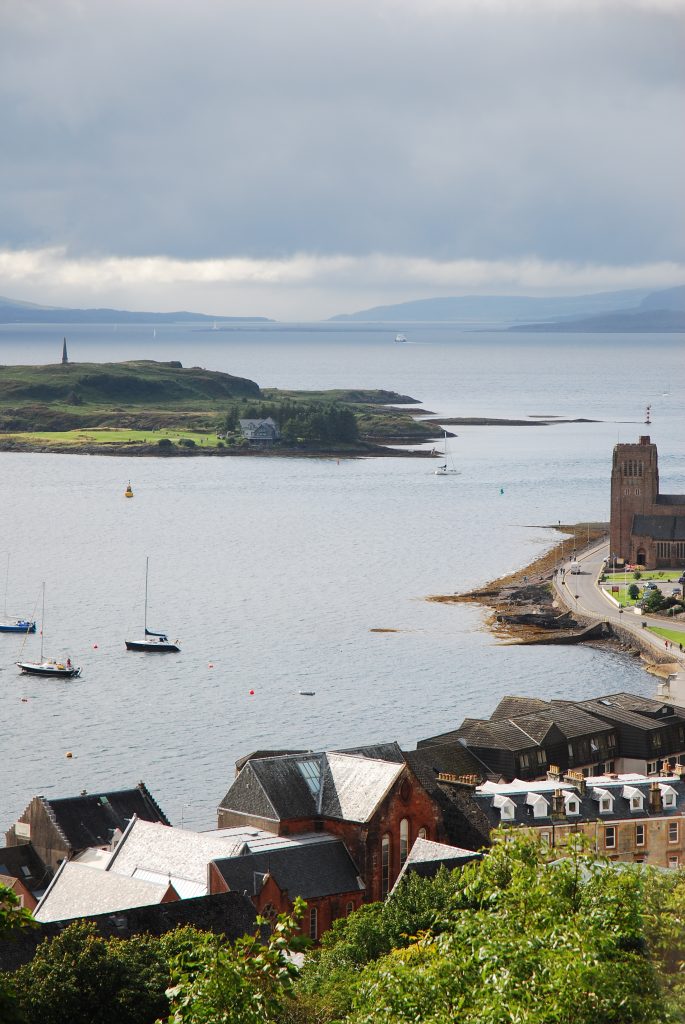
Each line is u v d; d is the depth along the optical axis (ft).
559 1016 518.78
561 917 586.45
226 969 550.36
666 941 373.40
